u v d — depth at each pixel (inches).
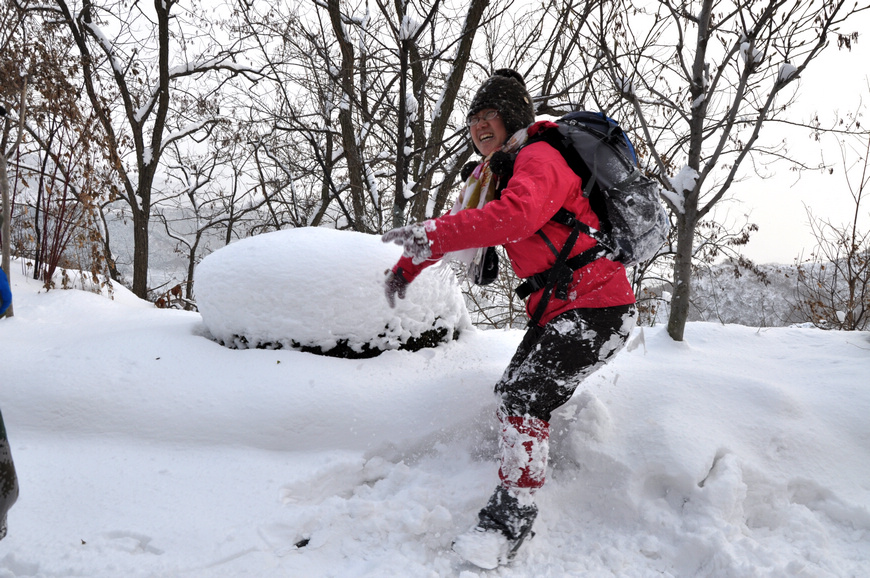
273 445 98.8
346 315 110.3
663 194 129.6
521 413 81.0
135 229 373.7
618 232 79.7
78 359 110.1
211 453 97.6
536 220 72.9
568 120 85.3
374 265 112.9
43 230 184.7
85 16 364.5
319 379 104.1
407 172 263.4
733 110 125.4
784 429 95.7
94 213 183.6
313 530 82.3
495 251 94.1
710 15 129.6
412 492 87.8
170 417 100.9
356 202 344.5
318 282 110.3
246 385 103.7
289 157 406.6
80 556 74.1
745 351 129.3
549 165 75.7
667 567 78.8
